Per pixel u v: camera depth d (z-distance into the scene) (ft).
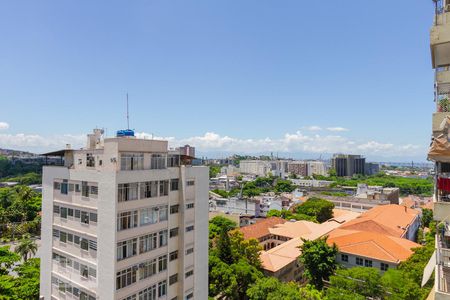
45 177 99.96
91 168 89.92
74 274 90.48
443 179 49.44
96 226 84.99
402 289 128.47
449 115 51.37
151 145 92.43
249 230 254.27
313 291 140.77
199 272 103.96
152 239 90.58
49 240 97.76
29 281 120.78
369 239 190.60
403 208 316.40
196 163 113.70
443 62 59.21
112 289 79.46
